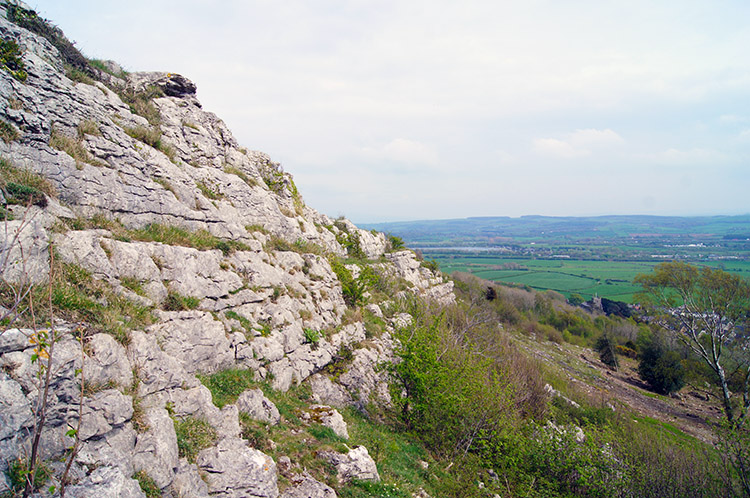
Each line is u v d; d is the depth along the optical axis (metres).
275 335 13.28
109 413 6.39
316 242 21.77
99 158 11.48
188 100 18.14
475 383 16.56
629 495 16.38
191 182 14.38
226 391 10.12
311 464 9.69
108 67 16.98
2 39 10.14
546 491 16.38
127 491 5.92
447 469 14.24
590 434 18.58
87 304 7.79
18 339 5.83
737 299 33.41
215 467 7.72
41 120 10.01
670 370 40.59
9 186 8.22
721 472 16.50
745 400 32.84
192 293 11.27
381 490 10.21
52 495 5.26
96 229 9.91
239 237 15.06
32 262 7.44
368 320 21.25
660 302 37.19
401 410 16.39
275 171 22.33
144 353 7.89
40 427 4.86
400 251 43.50
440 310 29.45
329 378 15.23
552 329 62.19
